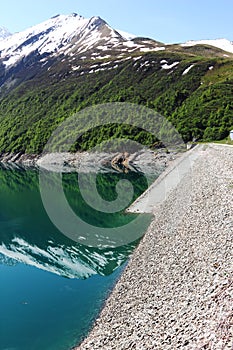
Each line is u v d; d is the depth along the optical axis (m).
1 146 173.12
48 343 23.14
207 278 20.95
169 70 166.00
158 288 24.83
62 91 189.50
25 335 24.19
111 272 33.38
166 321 19.67
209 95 126.56
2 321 25.94
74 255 39.34
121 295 27.39
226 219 28.52
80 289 30.55
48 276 33.88
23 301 29.02
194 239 29.45
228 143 89.00
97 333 22.89
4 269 35.91
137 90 156.12
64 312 26.86
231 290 17.52
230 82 133.88
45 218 56.94
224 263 21.23
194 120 115.94
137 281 28.55
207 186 43.81
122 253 38.47
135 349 18.50
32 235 47.91
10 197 76.19
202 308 18.22
